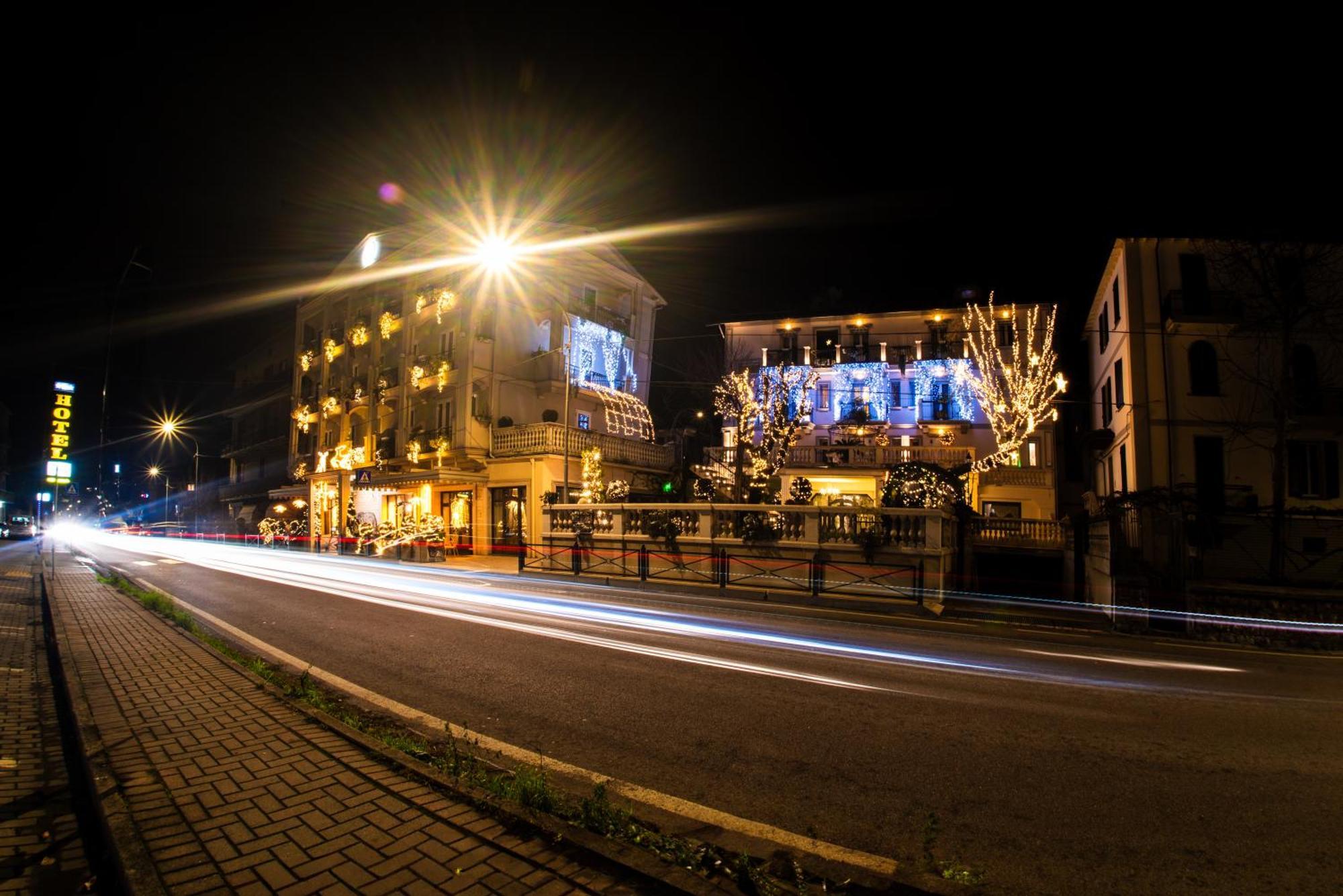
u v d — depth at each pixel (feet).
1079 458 106.93
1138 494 44.65
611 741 17.12
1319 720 20.79
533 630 33.17
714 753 16.37
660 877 9.17
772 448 80.33
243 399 163.43
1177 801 14.07
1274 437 66.28
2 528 174.91
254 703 17.57
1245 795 14.48
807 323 114.11
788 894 9.44
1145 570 41.88
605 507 60.18
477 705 20.12
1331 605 37.45
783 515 50.52
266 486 151.94
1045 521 74.69
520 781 12.17
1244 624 37.76
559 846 10.09
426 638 30.73
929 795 14.08
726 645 30.27
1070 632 38.81
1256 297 59.72
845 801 13.71
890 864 11.00
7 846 11.10
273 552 105.70
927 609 42.63
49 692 20.90
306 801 11.60
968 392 102.63
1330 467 66.33
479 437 89.66
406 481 92.17
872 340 111.55
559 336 94.48
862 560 46.91
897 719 19.52
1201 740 18.43
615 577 55.42
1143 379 70.18
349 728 15.33
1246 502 63.21
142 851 9.74
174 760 13.46
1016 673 26.81
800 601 44.75
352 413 118.01
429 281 102.12
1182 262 71.41
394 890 8.90
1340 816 13.50
